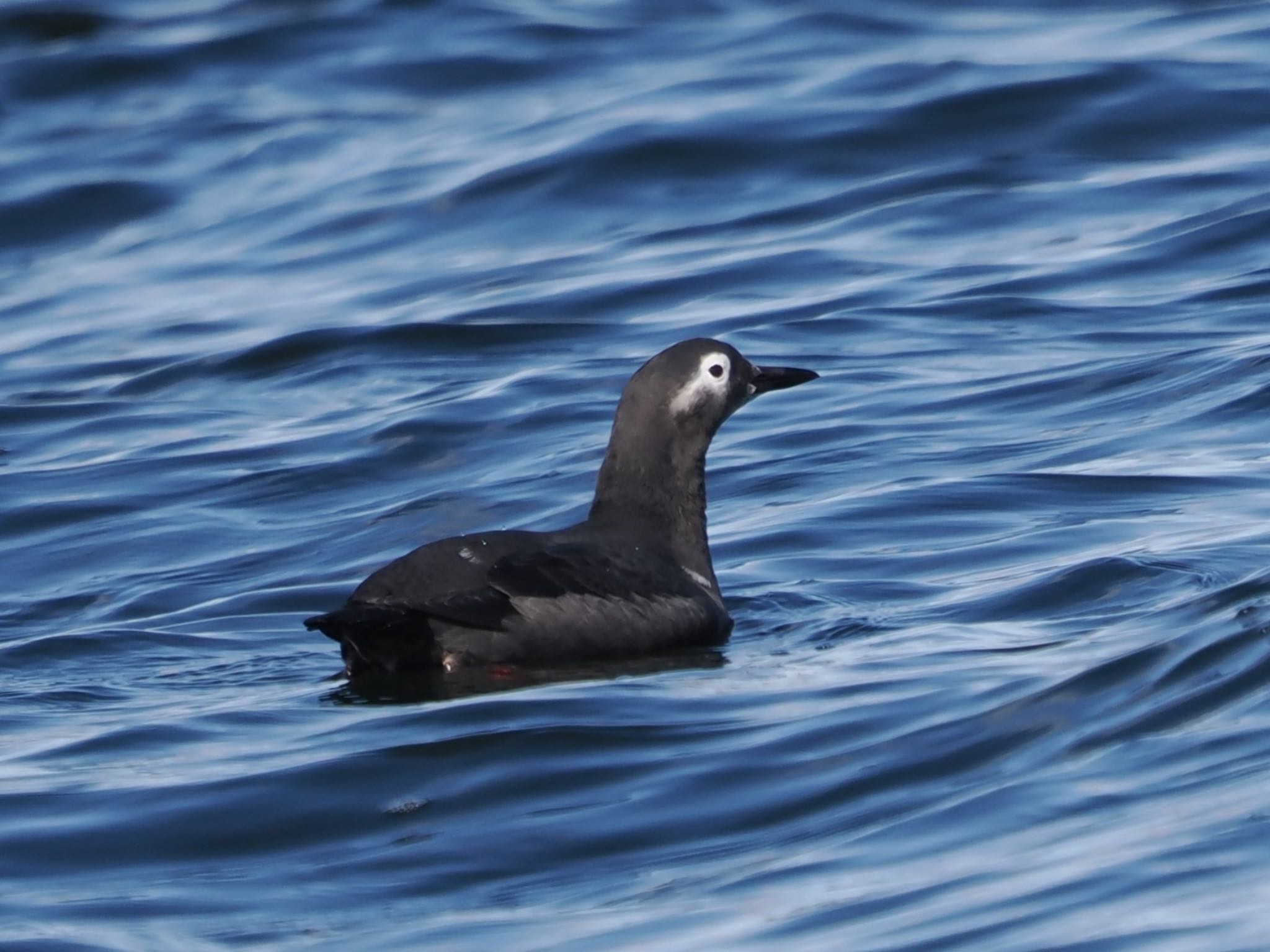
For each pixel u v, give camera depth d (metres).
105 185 26.78
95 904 8.23
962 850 7.94
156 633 13.14
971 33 28.70
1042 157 23.84
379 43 30.55
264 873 8.55
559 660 11.51
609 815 8.91
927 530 13.94
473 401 18.05
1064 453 15.29
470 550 11.72
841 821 8.56
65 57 30.55
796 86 26.62
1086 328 18.50
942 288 20.06
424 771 9.52
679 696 10.55
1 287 24.30
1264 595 10.62
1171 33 27.41
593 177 24.25
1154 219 21.45
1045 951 6.72
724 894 7.87
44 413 19.27
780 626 12.34
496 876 8.41
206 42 30.92
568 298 20.88
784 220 22.81
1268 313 18.23
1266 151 23.14
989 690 9.98
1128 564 12.19
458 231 23.72
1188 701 9.19
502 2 31.75
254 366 20.12
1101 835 7.76
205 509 16.30
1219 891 6.98
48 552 15.64
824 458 15.83
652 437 12.84
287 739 10.26
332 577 14.52
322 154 26.98
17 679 12.08
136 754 10.18
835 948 7.07
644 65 28.78
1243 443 14.93
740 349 18.75
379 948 7.66
